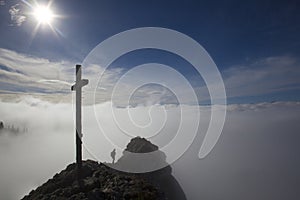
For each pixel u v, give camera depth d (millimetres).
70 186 19047
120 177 19625
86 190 17734
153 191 18422
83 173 21156
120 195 16766
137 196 16766
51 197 18078
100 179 19719
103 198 16281
